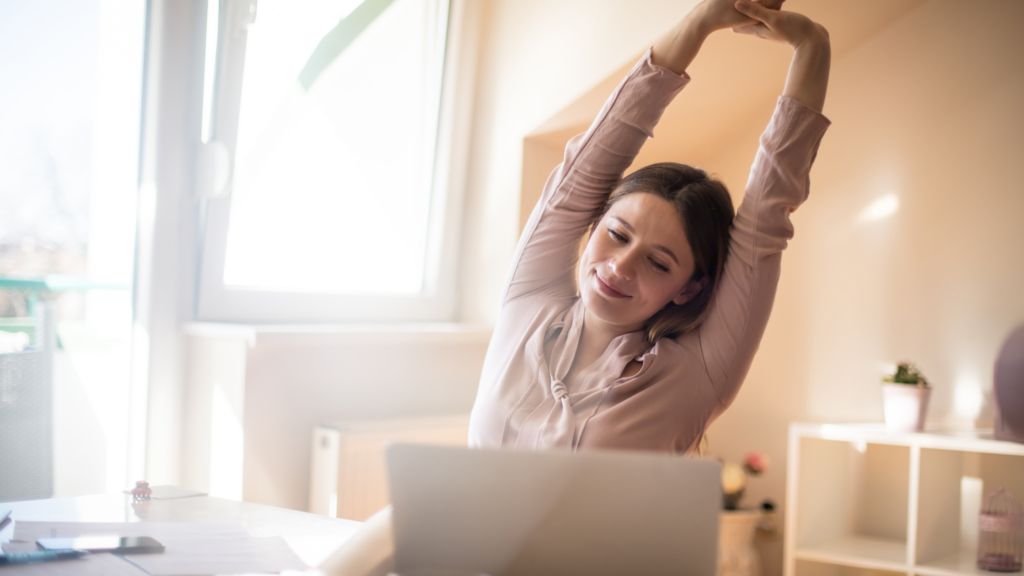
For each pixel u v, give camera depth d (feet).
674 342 3.51
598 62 6.23
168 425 5.32
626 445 3.28
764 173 3.40
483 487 2.05
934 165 7.23
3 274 4.71
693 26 3.59
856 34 7.38
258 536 2.86
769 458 7.97
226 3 5.20
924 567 6.29
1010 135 6.90
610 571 1.99
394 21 6.60
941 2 7.16
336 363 5.93
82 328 5.20
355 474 5.61
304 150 6.17
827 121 3.33
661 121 7.05
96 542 2.55
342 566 2.24
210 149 5.22
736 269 3.44
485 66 7.12
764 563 7.89
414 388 6.53
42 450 4.91
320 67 6.12
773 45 6.32
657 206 3.48
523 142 6.87
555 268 3.92
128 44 5.07
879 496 7.41
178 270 5.31
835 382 7.68
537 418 3.41
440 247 7.14
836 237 7.71
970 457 7.00
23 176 4.72
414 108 6.98
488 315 7.11
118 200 5.15
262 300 5.82
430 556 2.06
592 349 3.61
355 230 6.69
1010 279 6.88
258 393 5.36
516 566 2.03
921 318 7.27
